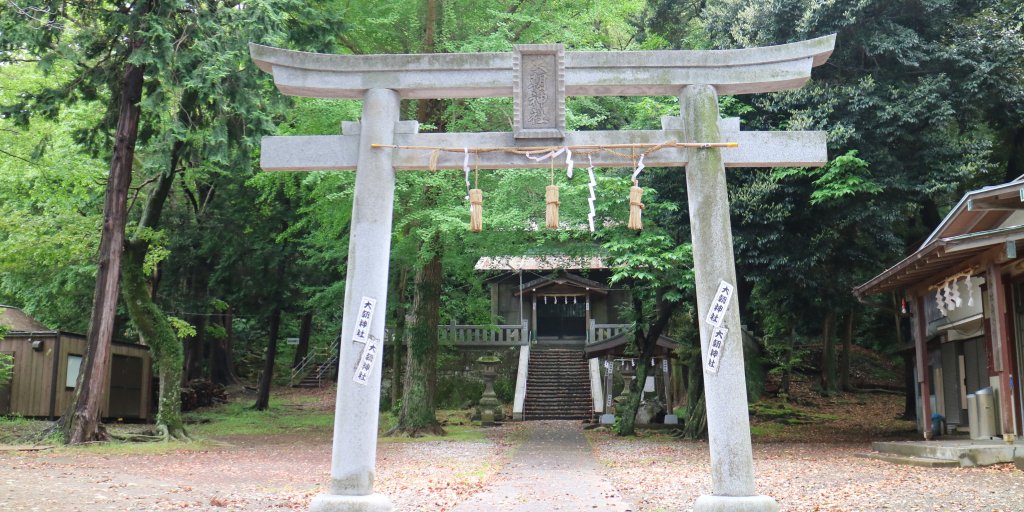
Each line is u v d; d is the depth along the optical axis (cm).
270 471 1302
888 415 2528
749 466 758
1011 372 1384
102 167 2050
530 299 3656
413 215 1683
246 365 3903
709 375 771
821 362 3088
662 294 2102
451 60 825
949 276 1409
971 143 1630
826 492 978
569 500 975
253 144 1584
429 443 1861
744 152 815
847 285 1775
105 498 916
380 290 792
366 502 742
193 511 851
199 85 1449
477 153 817
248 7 1527
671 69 824
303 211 1981
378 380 783
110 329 1695
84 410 1658
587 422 2627
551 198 802
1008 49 1606
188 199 2912
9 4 1472
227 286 2942
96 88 1695
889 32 1627
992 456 1216
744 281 1895
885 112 1567
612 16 1855
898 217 1625
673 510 880
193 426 2394
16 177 1909
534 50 814
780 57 827
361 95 848
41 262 2061
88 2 1555
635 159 818
